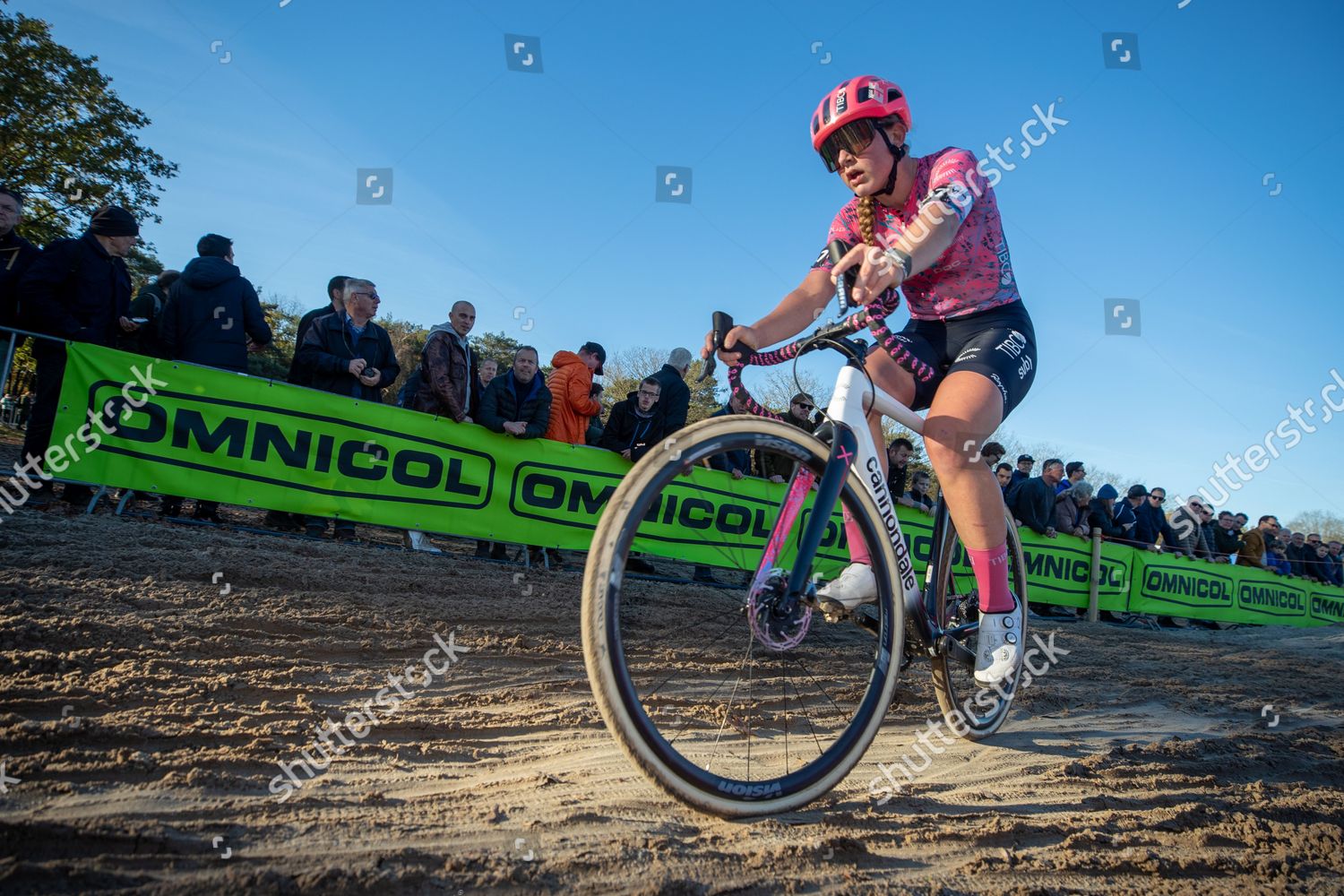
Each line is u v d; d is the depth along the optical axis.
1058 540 8.83
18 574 3.15
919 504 6.83
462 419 5.52
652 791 1.89
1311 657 7.05
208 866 1.31
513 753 2.14
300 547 4.70
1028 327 2.29
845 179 2.20
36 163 14.43
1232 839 1.96
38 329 4.66
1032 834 1.88
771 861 1.56
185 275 5.05
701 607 5.12
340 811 1.60
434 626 3.47
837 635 4.71
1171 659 5.64
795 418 5.27
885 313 2.35
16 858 1.25
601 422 9.17
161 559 3.75
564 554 6.44
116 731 1.86
